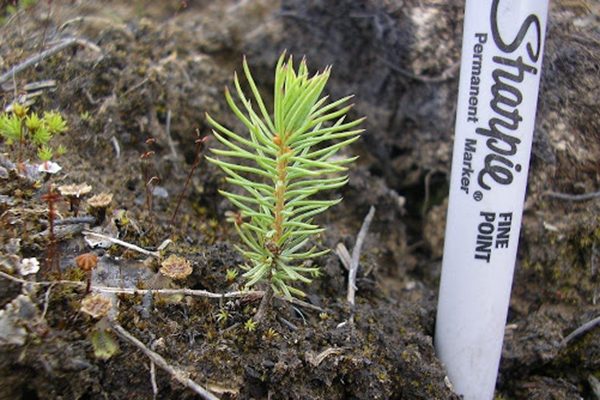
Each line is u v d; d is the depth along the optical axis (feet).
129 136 0.46
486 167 0.36
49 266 0.35
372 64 0.53
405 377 0.38
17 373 0.32
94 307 0.33
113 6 0.56
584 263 0.43
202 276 0.38
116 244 0.38
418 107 0.51
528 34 0.34
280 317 0.38
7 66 0.47
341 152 0.51
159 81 0.48
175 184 0.46
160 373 0.33
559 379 0.42
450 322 0.38
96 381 0.33
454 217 0.37
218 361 0.34
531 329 0.43
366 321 0.40
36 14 0.52
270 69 0.54
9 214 0.37
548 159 0.44
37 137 0.38
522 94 0.35
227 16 0.57
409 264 0.50
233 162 0.47
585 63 0.45
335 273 0.42
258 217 0.35
